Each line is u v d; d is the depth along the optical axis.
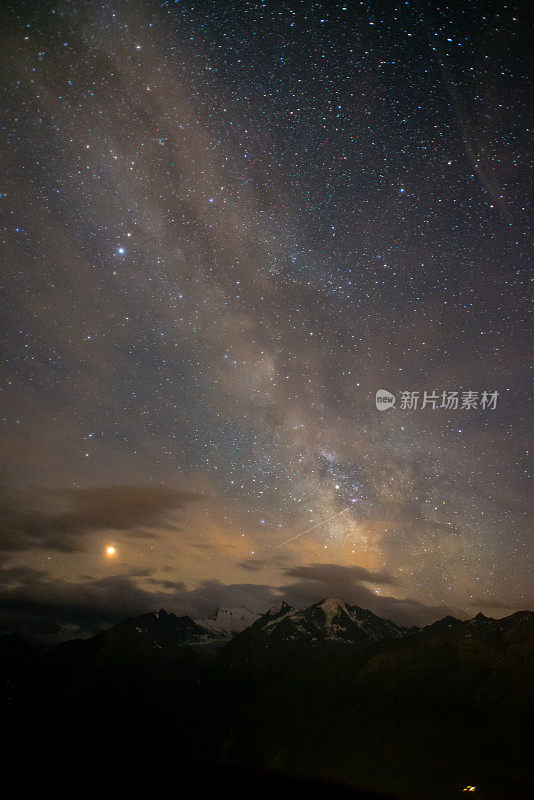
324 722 162.38
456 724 137.88
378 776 116.38
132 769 141.50
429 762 117.56
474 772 111.00
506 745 122.00
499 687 159.50
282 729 164.50
